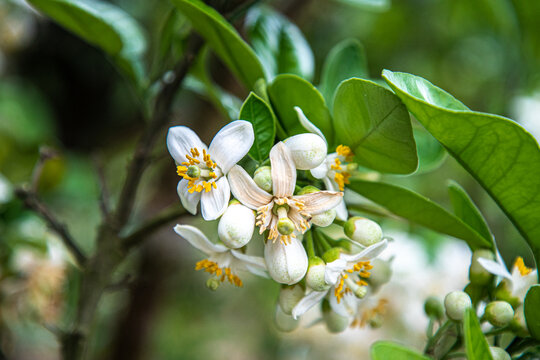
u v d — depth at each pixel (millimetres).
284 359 878
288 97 381
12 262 523
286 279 344
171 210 401
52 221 427
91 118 866
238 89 620
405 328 542
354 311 369
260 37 462
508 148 351
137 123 872
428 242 604
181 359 1028
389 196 389
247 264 361
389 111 348
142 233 411
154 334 784
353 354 600
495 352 354
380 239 362
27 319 530
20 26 787
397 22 930
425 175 871
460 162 365
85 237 910
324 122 382
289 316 386
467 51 957
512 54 762
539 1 620
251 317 1165
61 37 801
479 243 388
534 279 374
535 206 368
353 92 353
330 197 345
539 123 726
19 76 837
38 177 463
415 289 555
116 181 919
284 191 343
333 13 936
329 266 354
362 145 370
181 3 373
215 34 391
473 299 384
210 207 343
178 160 351
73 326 419
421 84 350
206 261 363
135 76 447
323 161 355
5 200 522
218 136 345
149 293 675
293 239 347
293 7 582
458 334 368
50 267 530
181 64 408
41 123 834
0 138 811
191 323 1067
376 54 961
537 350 370
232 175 344
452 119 342
